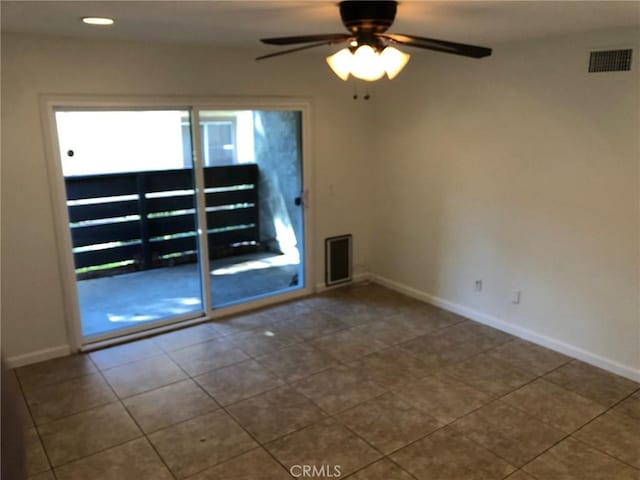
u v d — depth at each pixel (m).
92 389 3.40
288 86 4.53
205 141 4.25
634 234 3.31
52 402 3.25
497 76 3.89
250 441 2.85
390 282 5.27
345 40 2.57
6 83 3.34
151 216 4.20
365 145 5.14
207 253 4.45
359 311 4.70
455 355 3.83
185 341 4.11
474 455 2.71
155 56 3.83
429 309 4.72
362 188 5.25
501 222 4.09
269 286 4.96
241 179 4.54
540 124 3.69
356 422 3.02
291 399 3.27
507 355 3.82
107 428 2.98
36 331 3.76
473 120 4.14
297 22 2.95
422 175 4.69
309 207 4.93
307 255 5.05
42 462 2.70
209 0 2.34
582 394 3.28
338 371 3.61
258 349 3.96
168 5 2.45
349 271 5.36
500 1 2.37
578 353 3.73
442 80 4.32
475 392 3.32
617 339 3.50
